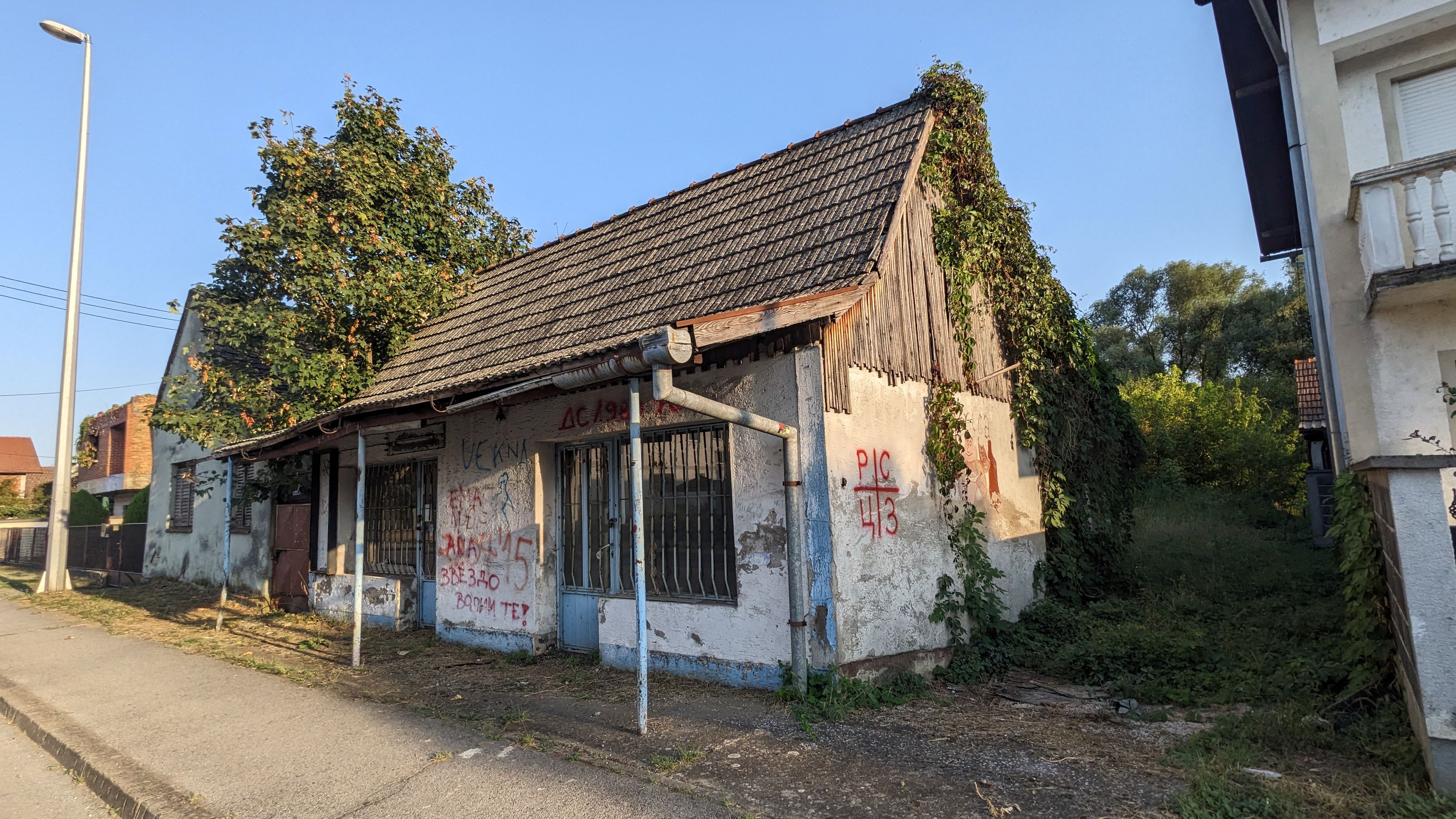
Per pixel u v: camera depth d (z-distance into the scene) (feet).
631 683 22.57
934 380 25.23
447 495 31.42
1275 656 21.71
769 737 17.19
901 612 22.30
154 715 21.13
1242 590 31.76
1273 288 116.06
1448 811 11.55
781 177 28.94
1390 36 21.39
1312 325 24.64
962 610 24.63
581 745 16.94
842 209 24.68
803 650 19.85
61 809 15.90
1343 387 21.27
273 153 38.58
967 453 26.61
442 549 31.48
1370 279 19.51
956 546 24.99
